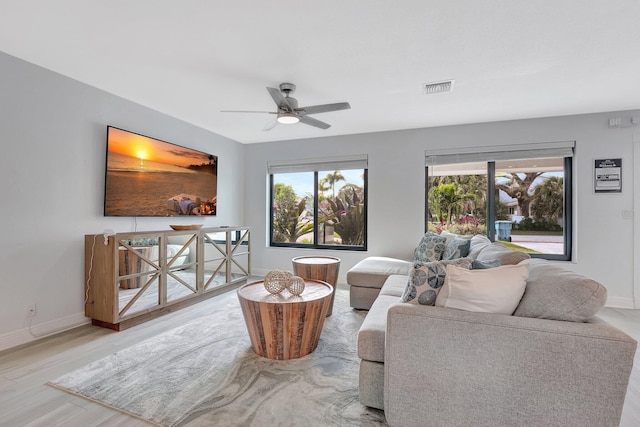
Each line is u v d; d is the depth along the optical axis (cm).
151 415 163
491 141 405
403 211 447
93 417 162
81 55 243
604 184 362
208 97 328
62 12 190
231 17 193
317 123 318
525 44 222
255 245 534
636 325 298
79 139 292
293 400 176
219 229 401
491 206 415
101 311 283
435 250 347
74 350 239
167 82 291
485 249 254
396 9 185
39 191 262
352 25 201
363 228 484
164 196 377
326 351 238
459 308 151
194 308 345
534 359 130
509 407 133
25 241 254
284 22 198
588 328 127
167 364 217
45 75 265
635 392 187
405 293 172
